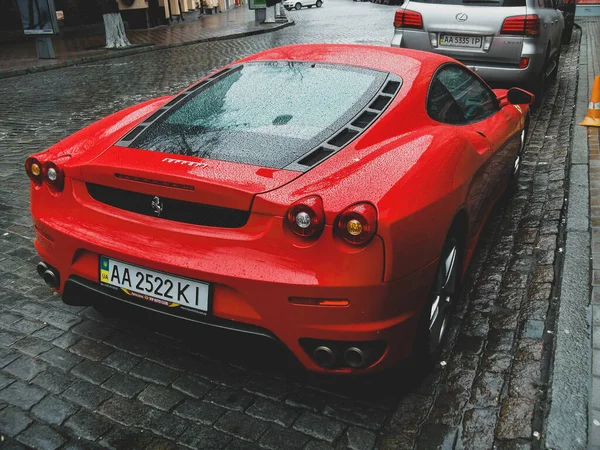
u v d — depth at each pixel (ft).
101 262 8.86
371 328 7.84
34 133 25.44
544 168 18.79
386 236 7.58
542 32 24.22
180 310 8.38
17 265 13.24
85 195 9.09
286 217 7.65
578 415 8.25
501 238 14.16
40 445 8.13
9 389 9.20
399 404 8.84
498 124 13.17
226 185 7.86
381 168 8.41
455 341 10.36
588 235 13.67
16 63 47.09
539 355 9.81
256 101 10.23
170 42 59.62
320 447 8.08
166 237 8.37
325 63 11.15
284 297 7.73
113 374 9.58
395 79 10.59
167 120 10.06
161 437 8.29
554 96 28.63
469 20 24.41
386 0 135.64
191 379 9.45
